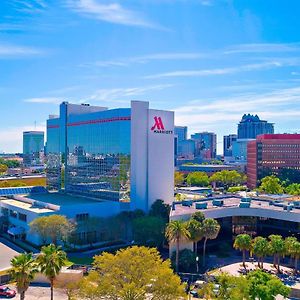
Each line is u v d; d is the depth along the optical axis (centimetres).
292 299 9831
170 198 18262
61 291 9888
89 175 19400
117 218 15412
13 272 7588
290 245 11369
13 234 15575
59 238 13788
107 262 6975
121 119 17275
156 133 17750
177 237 11712
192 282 10800
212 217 14350
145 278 6794
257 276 8194
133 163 17175
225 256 13488
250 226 14825
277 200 16938
